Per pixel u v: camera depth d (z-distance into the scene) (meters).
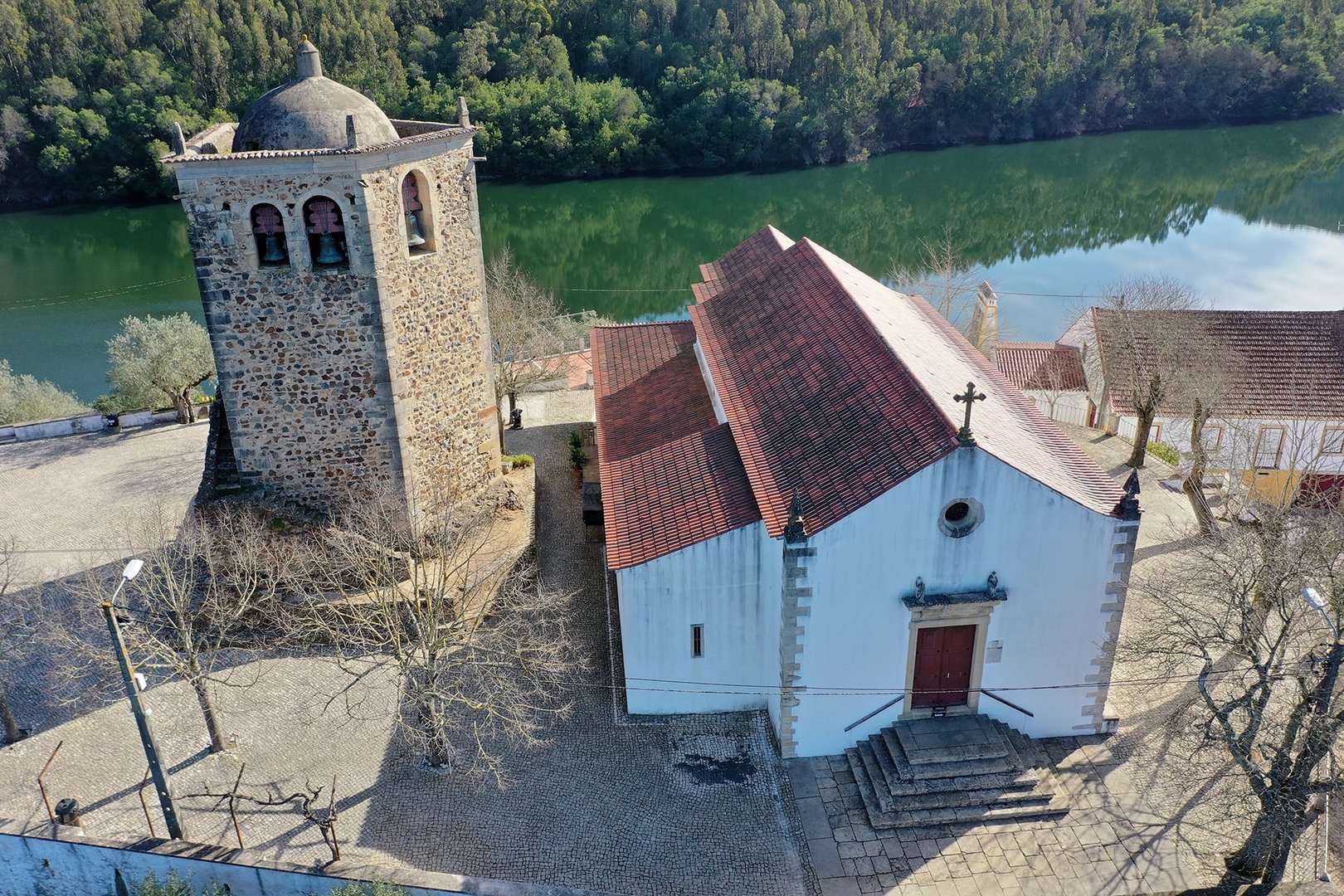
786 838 23.64
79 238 84.69
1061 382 49.09
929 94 108.50
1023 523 23.31
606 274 76.25
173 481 39.28
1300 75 115.88
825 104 102.00
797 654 24.41
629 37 104.31
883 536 23.09
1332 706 21.52
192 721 27.14
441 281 29.83
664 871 22.81
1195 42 114.12
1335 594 21.44
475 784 25.19
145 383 46.31
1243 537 28.00
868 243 80.50
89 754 25.95
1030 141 112.44
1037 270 75.06
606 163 99.81
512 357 46.53
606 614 31.31
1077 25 113.75
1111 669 25.97
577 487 38.53
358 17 98.38
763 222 85.88
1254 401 42.19
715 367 31.31
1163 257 77.38
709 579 25.56
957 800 24.09
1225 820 23.66
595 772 25.55
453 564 30.81
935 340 32.75
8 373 52.66
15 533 35.41
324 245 27.69
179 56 95.75
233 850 21.09
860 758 25.48
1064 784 24.83
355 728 26.97
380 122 28.52
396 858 23.00
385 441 29.62
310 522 29.86
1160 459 42.25
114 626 20.53
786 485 24.77
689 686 27.14
